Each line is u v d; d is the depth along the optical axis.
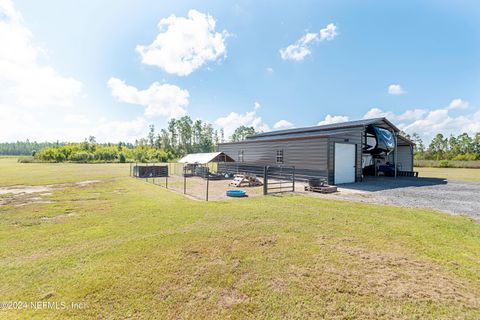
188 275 2.94
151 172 17.95
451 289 2.64
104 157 49.91
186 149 63.19
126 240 4.20
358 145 14.47
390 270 3.09
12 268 3.13
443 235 4.45
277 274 2.98
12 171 22.06
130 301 2.41
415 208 6.78
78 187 11.74
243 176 13.37
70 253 3.63
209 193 10.06
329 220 5.47
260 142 17.69
